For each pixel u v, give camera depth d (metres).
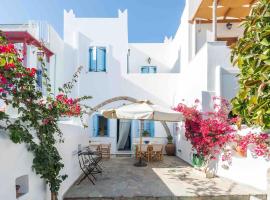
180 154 13.16
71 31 15.73
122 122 15.85
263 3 3.00
